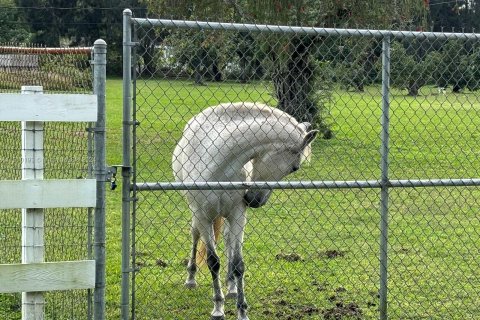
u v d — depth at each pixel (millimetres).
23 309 5629
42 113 5328
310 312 7855
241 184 5980
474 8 52406
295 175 15367
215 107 6996
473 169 16703
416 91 10188
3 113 5250
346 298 8344
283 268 9500
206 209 7066
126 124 5707
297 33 5930
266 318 7660
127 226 5781
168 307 7965
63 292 6883
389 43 6176
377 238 11172
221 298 7535
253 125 6840
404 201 13508
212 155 6840
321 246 10688
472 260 10102
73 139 6750
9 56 7309
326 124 19453
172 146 13898
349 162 16312
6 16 76250
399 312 7875
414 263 9906
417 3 26438
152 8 28703
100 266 5605
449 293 8578
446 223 12430
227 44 7043
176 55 6949
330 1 25000
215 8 27391
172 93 14969
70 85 6566
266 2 24781
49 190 5402
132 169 5793
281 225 11805
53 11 79312
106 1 79312
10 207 5344
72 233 7141
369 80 8984
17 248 7949
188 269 8711
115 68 59906
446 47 7480
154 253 9977
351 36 6156
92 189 5492
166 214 11516
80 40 80750
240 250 7246
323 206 13180
